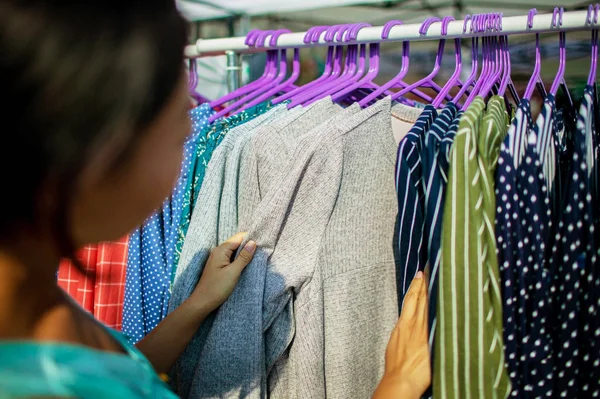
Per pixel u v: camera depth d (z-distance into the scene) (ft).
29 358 0.90
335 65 2.91
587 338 1.73
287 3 5.87
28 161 0.81
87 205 0.95
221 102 2.96
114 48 0.83
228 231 2.28
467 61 5.78
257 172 2.23
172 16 0.94
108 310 2.53
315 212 2.16
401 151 1.98
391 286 2.37
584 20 2.05
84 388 0.92
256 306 2.10
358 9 6.16
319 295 2.16
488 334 1.71
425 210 1.95
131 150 0.94
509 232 1.74
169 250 2.46
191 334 2.11
